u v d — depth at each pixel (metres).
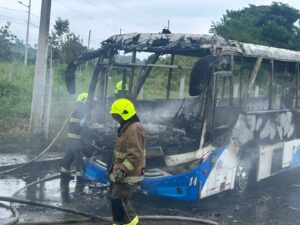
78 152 7.65
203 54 6.68
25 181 7.68
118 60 7.18
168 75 7.66
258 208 6.96
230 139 6.93
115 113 4.90
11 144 10.12
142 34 6.91
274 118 8.15
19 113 13.33
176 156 6.31
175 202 6.94
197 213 6.50
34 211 5.99
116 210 4.95
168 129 6.68
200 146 6.32
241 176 7.61
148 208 6.58
